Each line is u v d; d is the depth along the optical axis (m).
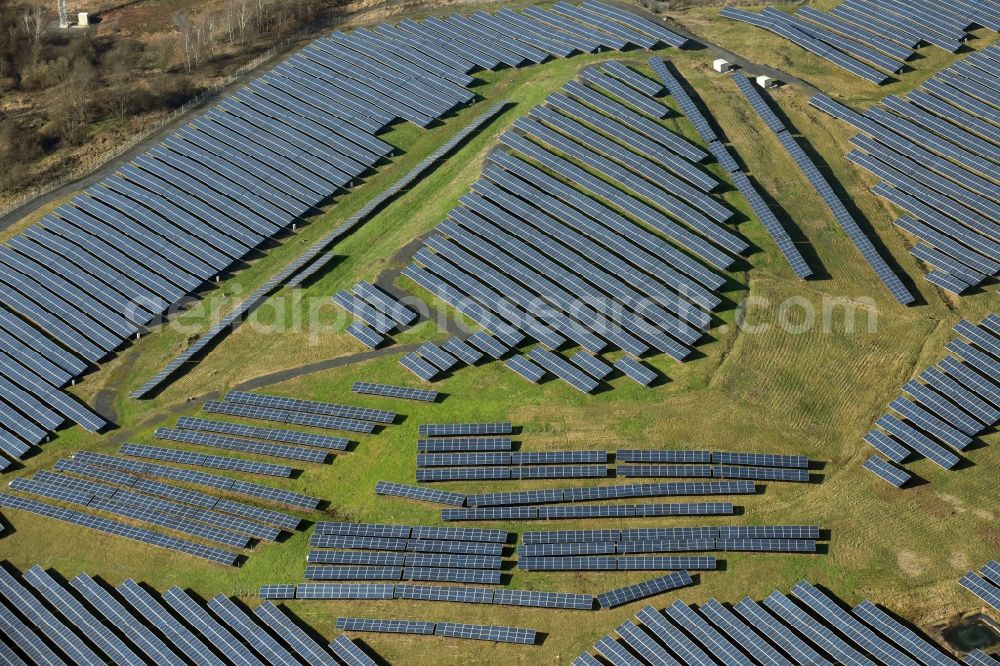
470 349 111.88
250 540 97.00
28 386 113.56
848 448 100.56
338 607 91.31
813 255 119.00
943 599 89.12
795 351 109.44
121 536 98.56
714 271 117.19
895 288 114.75
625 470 99.19
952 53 144.50
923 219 122.25
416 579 92.62
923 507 95.69
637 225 122.50
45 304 122.06
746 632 86.81
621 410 105.19
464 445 102.81
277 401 109.56
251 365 114.19
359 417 106.69
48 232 131.12
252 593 93.19
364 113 145.75
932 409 103.25
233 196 134.62
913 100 137.00
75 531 99.56
